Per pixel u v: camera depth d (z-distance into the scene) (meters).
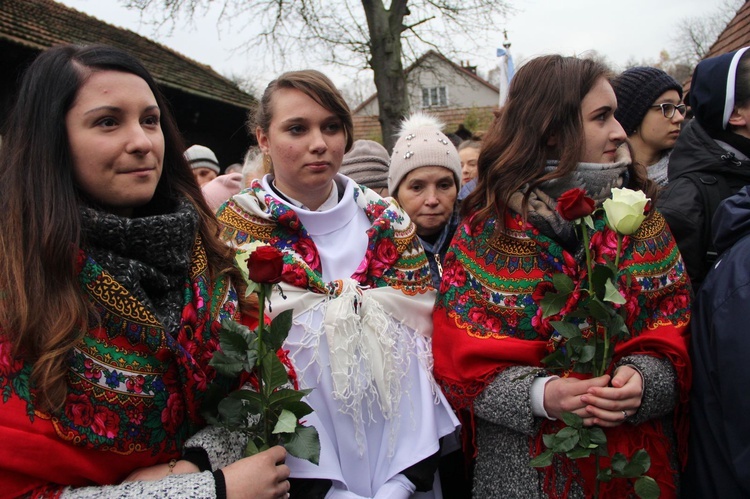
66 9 10.98
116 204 1.24
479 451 1.71
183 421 1.27
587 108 1.63
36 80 1.20
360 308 1.62
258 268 1.19
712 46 7.54
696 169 2.06
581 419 1.40
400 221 1.82
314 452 1.21
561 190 1.66
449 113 18.05
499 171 1.68
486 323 1.65
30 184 1.17
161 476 1.18
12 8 9.08
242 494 1.13
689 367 1.55
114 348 1.18
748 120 1.96
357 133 16.78
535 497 1.55
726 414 1.39
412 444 1.60
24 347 1.09
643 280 1.59
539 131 1.63
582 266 1.62
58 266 1.13
